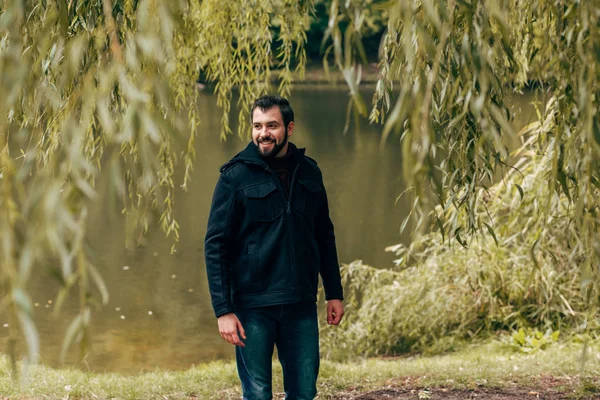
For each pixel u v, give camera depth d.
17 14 1.62
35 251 1.36
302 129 27.33
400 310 7.89
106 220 13.40
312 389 3.16
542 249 6.06
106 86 1.55
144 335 8.09
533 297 7.76
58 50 2.02
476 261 7.38
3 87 1.57
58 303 1.40
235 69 4.77
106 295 1.44
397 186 16.66
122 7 2.98
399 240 12.21
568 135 2.58
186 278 10.29
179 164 19.27
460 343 7.75
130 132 1.48
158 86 1.56
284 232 3.06
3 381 4.65
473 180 2.82
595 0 2.05
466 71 2.04
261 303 3.06
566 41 2.45
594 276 2.59
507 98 2.88
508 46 2.19
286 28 4.66
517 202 6.69
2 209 1.41
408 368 5.43
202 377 5.07
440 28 1.74
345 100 37.25
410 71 1.79
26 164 1.51
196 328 8.39
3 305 1.34
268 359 3.12
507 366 5.39
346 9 1.60
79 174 1.46
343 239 12.34
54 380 4.81
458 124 2.74
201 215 14.00
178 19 1.67
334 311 3.38
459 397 4.42
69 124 1.60
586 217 2.34
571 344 6.65
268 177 3.06
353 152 21.92
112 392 4.59
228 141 23.25
